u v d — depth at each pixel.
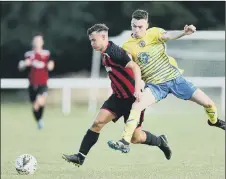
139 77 24.31
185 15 88.12
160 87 25.09
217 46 63.50
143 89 25.41
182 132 44.38
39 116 47.34
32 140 41.03
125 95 25.08
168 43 63.56
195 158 32.81
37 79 47.62
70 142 39.84
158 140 27.34
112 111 25.31
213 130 45.56
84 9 88.19
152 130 45.47
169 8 87.19
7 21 86.75
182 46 63.62
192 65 63.84
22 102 76.81
